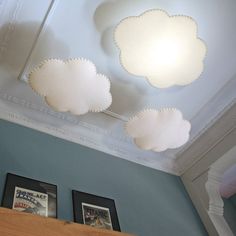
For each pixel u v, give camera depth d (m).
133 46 1.61
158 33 1.58
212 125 2.53
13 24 1.78
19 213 1.16
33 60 1.93
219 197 2.46
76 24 1.83
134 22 1.56
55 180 1.86
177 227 2.16
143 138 1.80
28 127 2.11
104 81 1.62
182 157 2.75
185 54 1.64
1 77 1.99
